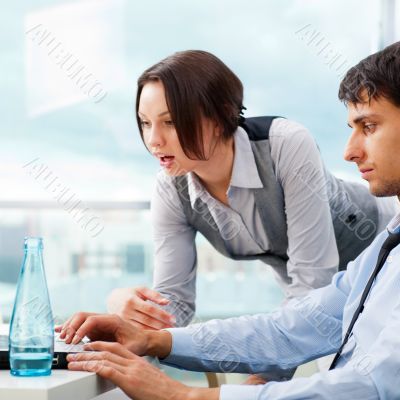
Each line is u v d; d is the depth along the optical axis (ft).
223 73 5.98
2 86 15.01
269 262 7.34
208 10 14.73
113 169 15.03
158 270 7.09
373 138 4.51
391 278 4.60
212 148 6.11
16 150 15.11
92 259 15.02
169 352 5.33
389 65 4.43
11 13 14.76
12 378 3.87
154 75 5.77
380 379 4.04
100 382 4.16
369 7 13.50
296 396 4.08
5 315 12.38
